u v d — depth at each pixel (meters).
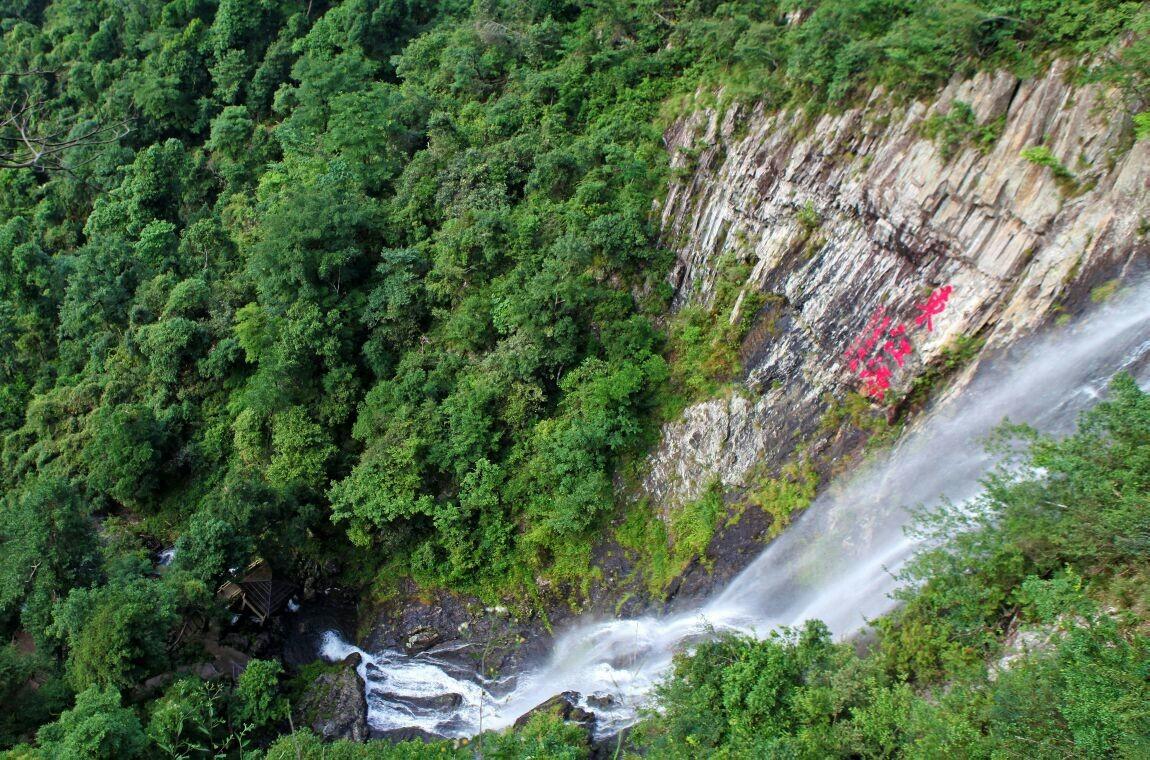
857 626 23.52
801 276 29.39
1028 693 14.41
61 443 44.31
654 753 20.22
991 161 24.03
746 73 33.25
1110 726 12.87
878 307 26.70
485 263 36.97
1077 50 22.81
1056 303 22.59
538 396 33.34
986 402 23.55
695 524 29.91
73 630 26.70
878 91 27.16
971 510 19.98
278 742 23.97
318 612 33.97
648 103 38.38
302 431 36.59
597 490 31.03
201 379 44.12
